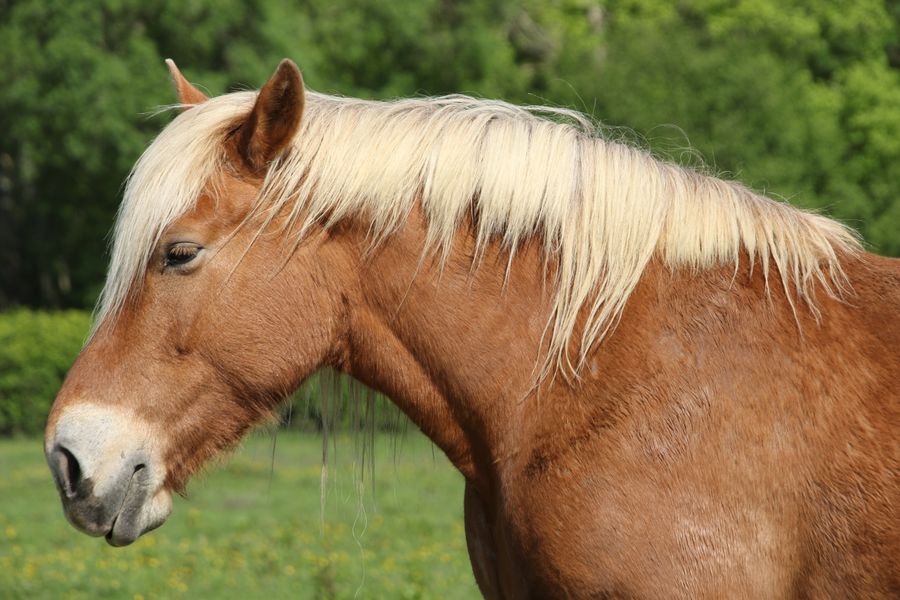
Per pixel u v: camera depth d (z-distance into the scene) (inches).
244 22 1601.9
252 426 208.2
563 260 199.0
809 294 194.5
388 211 202.8
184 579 481.4
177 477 205.0
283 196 202.2
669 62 1576.0
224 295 201.2
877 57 1907.0
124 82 1518.2
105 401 199.2
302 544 567.2
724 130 1488.7
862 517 180.2
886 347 189.0
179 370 201.6
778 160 1514.5
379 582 463.5
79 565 509.4
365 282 205.5
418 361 205.9
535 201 200.5
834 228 208.7
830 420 184.5
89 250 1750.7
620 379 190.7
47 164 1636.3
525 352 199.3
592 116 236.8
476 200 203.5
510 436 198.4
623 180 201.9
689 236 198.7
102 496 195.6
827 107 1768.0
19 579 477.1
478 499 210.5
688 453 184.9
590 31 2049.7
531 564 192.2
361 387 224.2
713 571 181.8
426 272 203.0
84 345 208.5
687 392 187.6
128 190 204.8
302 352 205.2
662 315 194.5
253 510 717.9
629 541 183.3
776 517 183.5
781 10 1871.3
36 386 1334.9
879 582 179.5
